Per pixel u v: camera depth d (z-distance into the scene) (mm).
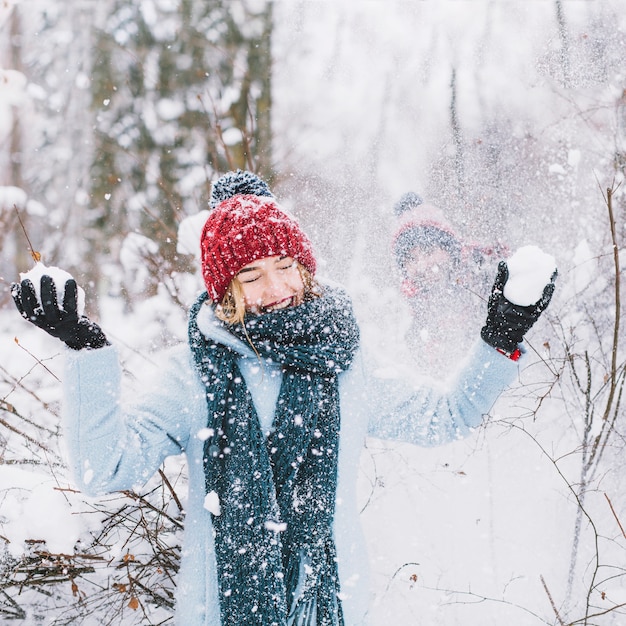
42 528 1815
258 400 1614
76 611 1911
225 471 1580
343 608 1585
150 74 6102
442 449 2521
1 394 2588
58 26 6734
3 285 5262
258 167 4672
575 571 2242
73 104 6816
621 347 2648
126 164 6062
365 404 1703
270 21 5660
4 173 6957
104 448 1498
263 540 1536
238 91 5297
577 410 2479
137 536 1933
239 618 1528
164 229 4680
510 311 1628
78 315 1468
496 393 1683
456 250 3033
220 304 1713
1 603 1890
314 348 1621
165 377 1666
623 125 3146
